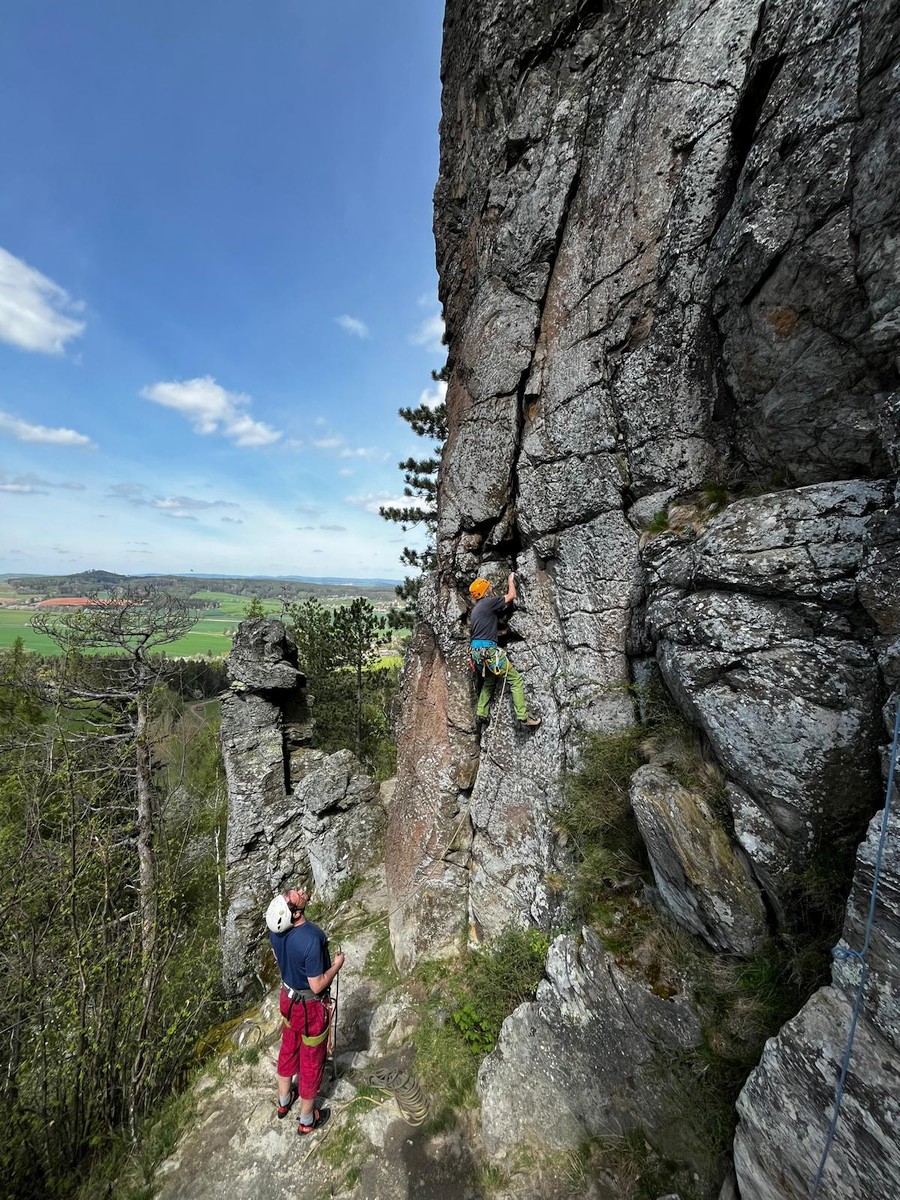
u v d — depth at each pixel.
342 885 9.23
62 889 5.61
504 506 5.99
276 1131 4.50
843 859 2.73
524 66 5.57
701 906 3.23
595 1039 3.70
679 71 4.23
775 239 3.18
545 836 5.17
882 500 2.76
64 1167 4.46
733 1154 2.79
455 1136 4.15
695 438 4.17
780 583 3.02
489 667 5.68
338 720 19.47
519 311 5.73
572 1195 3.42
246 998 8.62
